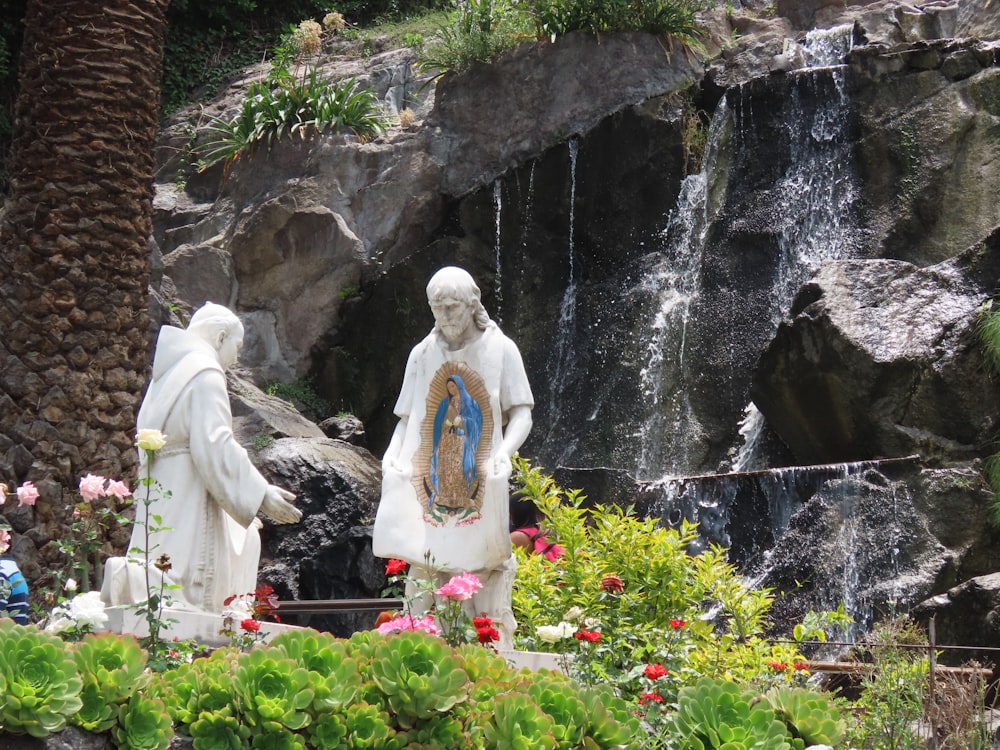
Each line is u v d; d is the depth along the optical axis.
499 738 5.28
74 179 10.77
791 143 18.03
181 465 7.26
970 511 13.33
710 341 17.48
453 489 7.53
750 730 5.77
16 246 10.73
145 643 5.84
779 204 17.80
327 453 14.48
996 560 13.30
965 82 17.06
